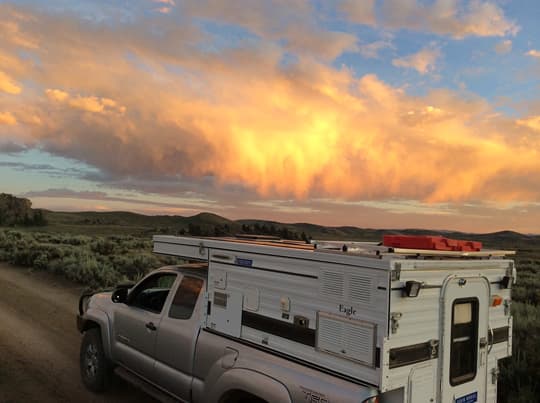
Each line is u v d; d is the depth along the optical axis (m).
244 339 4.27
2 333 9.36
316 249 3.77
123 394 6.39
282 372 3.76
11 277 17.38
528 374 6.79
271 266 4.06
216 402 4.29
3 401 5.99
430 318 3.57
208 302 4.74
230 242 4.66
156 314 5.50
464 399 3.93
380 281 3.24
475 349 4.04
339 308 3.48
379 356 3.20
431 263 3.55
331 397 3.34
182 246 5.24
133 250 28.56
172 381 5.04
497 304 4.33
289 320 3.86
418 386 3.45
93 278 16.56
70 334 9.56
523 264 30.67
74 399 6.18
